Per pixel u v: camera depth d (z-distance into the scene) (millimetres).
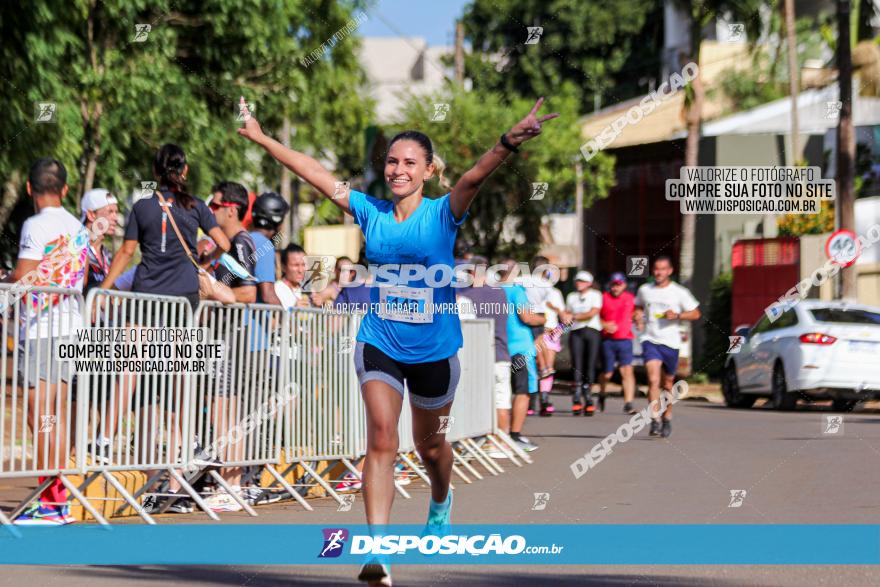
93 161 17266
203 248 11141
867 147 34250
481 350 14484
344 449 11781
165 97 17500
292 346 10992
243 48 19047
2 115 15375
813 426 18969
